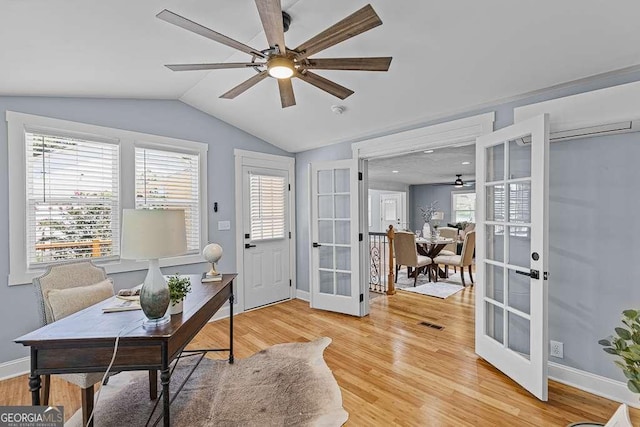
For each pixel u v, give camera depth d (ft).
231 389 7.41
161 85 9.71
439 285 17.53
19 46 6.02
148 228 4.92
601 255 7.06
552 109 7.59
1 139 8.08
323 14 6.59
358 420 6.29
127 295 6.54
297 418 6.36
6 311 8.14
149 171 10.93
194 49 7.54
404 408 6.66
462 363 8.62
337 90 6.91
